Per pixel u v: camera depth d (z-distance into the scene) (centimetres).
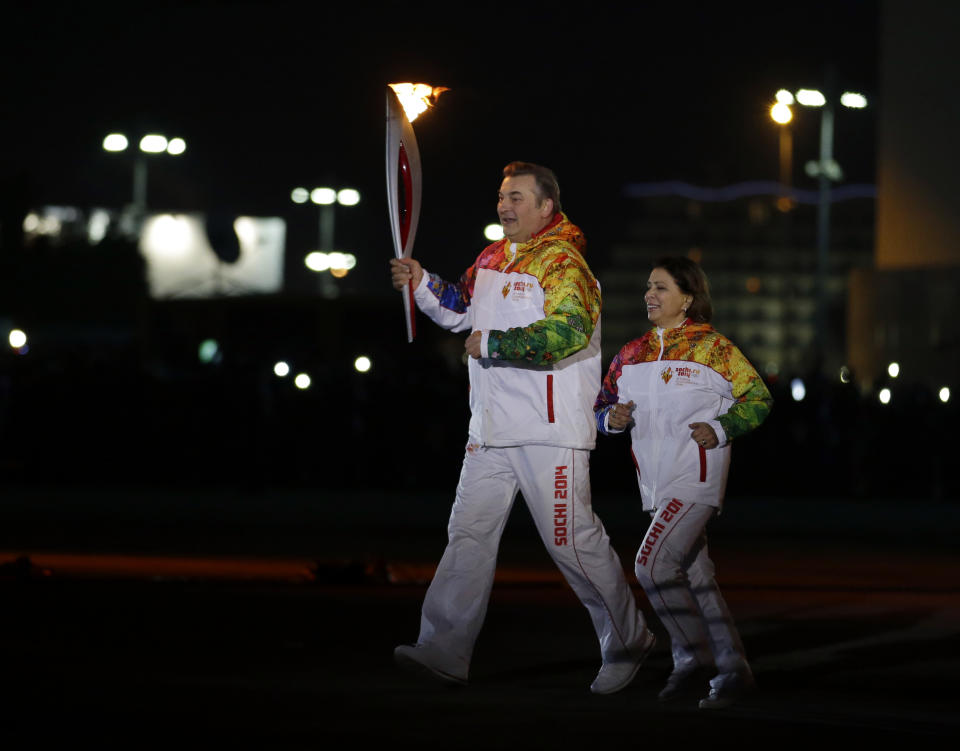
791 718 1074
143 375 3838
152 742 964
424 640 1166
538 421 1149
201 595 1752
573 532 1159
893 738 1005
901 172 5525
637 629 1179
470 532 1173
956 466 3678
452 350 5312
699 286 1202
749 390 1179
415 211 1246
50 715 1050
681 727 1036
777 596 1852
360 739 980
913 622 1608
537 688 1189
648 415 1191
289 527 2761
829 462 3719
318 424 3725
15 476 3825
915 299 5428
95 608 1627
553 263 1148
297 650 1359
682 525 1171
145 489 3591
